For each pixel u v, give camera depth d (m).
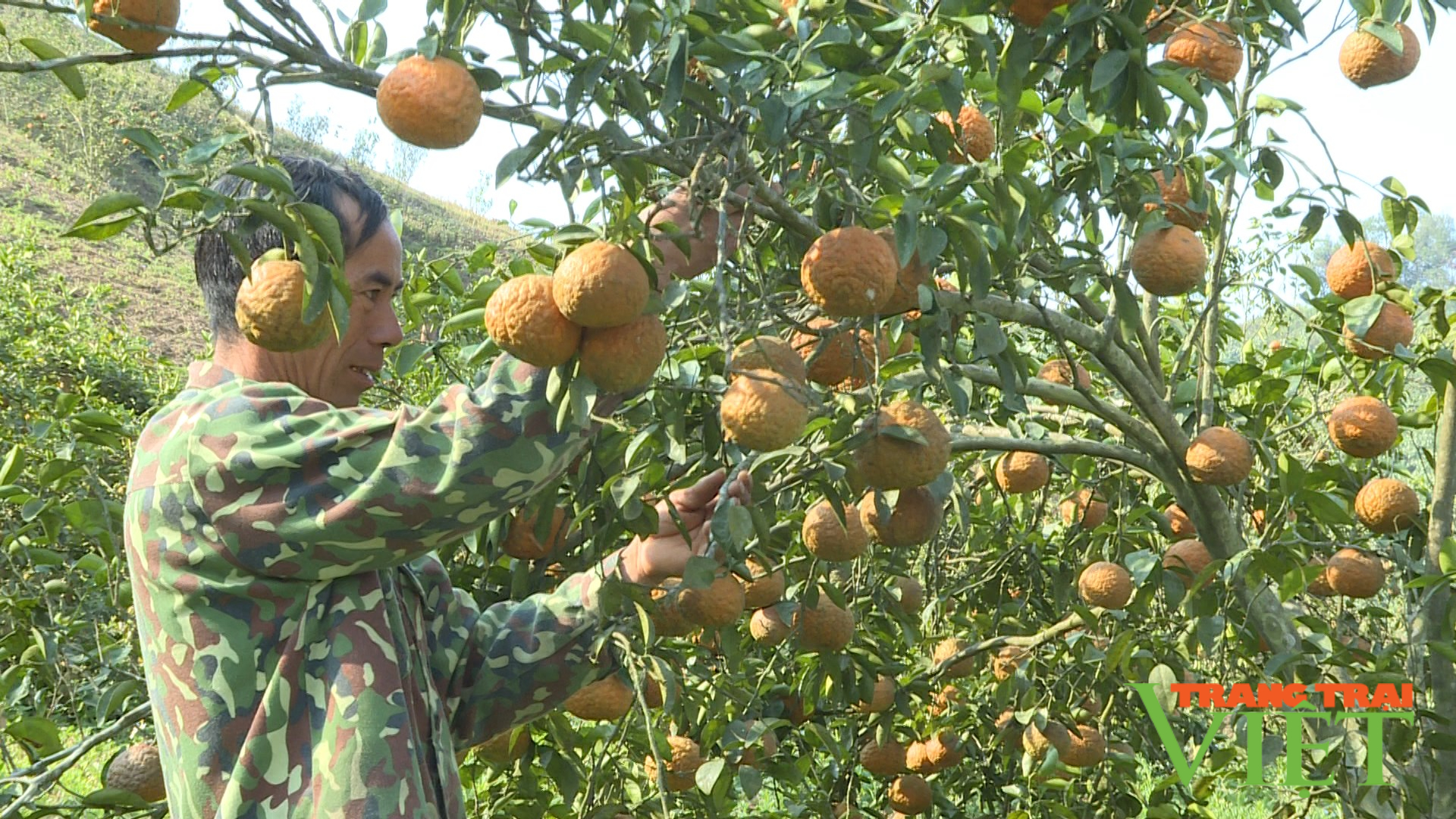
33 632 2.52
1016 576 3.58
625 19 1.32
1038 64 1.53
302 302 1.25
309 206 1.20
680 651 2.68
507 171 1.34
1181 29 1.97
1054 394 2.52
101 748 4.68
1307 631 3.03
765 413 1.37
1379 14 1.81
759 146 1.63
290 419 1.24
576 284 1.17
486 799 2.88
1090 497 3.28
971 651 3.22
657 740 2.55
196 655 1.26
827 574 2.60
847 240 1.39
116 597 2.50
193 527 1.25
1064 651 3.16
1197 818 3.31
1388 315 2.33
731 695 2.71
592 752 2.87
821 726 3.19
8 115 17.19
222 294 1.42
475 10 1.31
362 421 1.24
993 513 3.62
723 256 1.31
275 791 1.25
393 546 1.24
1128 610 2.81
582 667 1.65
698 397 1.81
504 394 1.21
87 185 15.42
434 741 1.40
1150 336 2.70
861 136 1.44
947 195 1.52
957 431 2.61
